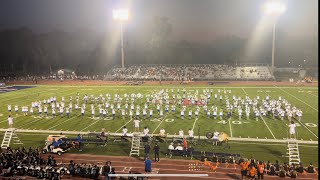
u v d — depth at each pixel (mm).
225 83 77875
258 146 28203
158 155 25141
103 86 74312
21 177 22031
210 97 55625
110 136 31625
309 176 21812
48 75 98312
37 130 34750
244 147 27984
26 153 25203
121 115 41812
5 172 22562
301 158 25125
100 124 37094
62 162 25234
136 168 23875
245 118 39281
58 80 89062
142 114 42344
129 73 92062
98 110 45312
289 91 62531
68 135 32531
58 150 26906
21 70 110812
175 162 24875
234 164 24219
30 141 30844
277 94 58406
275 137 30781
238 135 31641
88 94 60906
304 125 35250
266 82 78812
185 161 25047
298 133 31984
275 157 25547
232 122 37188
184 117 40219
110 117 40812
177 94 59156
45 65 115062
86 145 29297
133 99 51500
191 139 29203
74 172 22531
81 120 39219
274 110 39188
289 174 21828
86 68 111312
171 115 41500
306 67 95875
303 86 70312
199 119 38969
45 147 27562
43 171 21938
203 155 25469
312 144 28438
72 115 42188
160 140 29406
